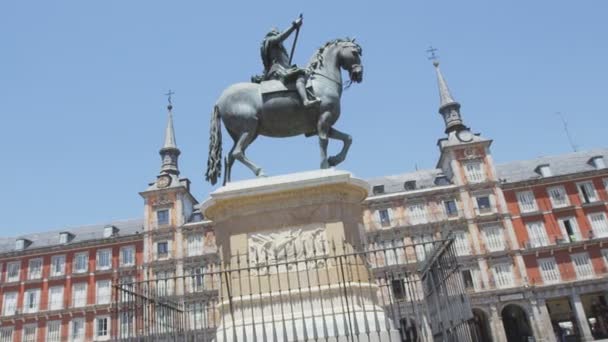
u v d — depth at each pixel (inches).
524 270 1503.4
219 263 245.9
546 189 1636.3
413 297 250.2
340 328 216.7
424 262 283.4
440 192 1611.7
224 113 270.8
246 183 244.1
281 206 243.1
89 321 1673.2
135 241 1743.4
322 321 218.1
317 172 246.4
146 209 1704.0
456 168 1632.6
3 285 1759.4
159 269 1611.7
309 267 232.1
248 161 259.9
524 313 1561.3
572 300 1473.9
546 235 1572.3
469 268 1509.6
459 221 1557.6
